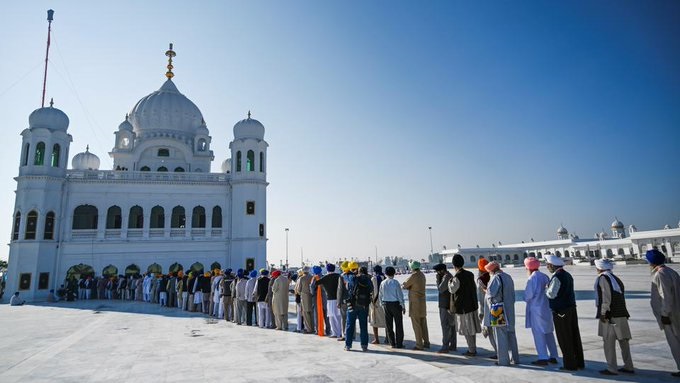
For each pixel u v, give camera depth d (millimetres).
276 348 11359
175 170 49438
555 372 7852
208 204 43406
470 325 9492
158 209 42625
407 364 8797
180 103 52219
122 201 41156
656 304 7762
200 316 21562
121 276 36938
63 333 15641
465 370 8133
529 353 9672
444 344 10086
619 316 7602
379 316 11891
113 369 9352
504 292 8727
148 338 13977
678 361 7367
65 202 39531
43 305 30438
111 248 39656
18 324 18641
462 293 9602
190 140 52031
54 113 40375
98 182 40656
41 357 10977
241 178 43312
